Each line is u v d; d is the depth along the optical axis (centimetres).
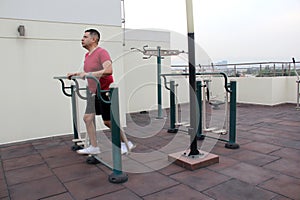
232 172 245
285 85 720
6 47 365
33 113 390
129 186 223
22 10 371
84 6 420
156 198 200
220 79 587
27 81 383
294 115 545
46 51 393
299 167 252
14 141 379
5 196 212
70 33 410
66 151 335
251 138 365
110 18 447
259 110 623
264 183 218
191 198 198
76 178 245
